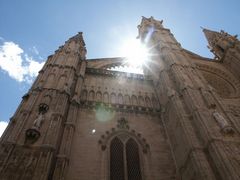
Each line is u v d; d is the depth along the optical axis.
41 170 18.55
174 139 26.14
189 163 21.78
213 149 20.05
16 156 19.27
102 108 30.39
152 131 28.73
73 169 22.25
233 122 23.30
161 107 31.70
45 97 25.56
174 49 38.31
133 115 30.61
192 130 23.22
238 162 18.70
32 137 20.94
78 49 37.78
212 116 23.64
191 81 29.45
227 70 43.09
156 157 25.44
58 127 22.78
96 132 26.89
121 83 36.59
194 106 24.66
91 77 36.28
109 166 23.64
